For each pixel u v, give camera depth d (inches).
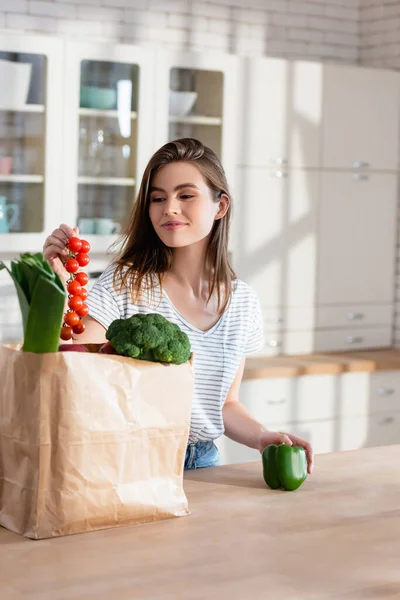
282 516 78.3
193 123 189.2
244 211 195.2
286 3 214.5
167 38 202.7
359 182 209.2
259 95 194.9
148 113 184.2
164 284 96.8
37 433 69.2
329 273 207.2
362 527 76.4
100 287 95.3
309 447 92.0
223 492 84.7
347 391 197.6
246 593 62.2
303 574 65.9
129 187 184.7
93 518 72.1
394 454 100.5
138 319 74.0
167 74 185.2
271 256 199.2
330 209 205.9
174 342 74.1
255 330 102.1
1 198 173.3
